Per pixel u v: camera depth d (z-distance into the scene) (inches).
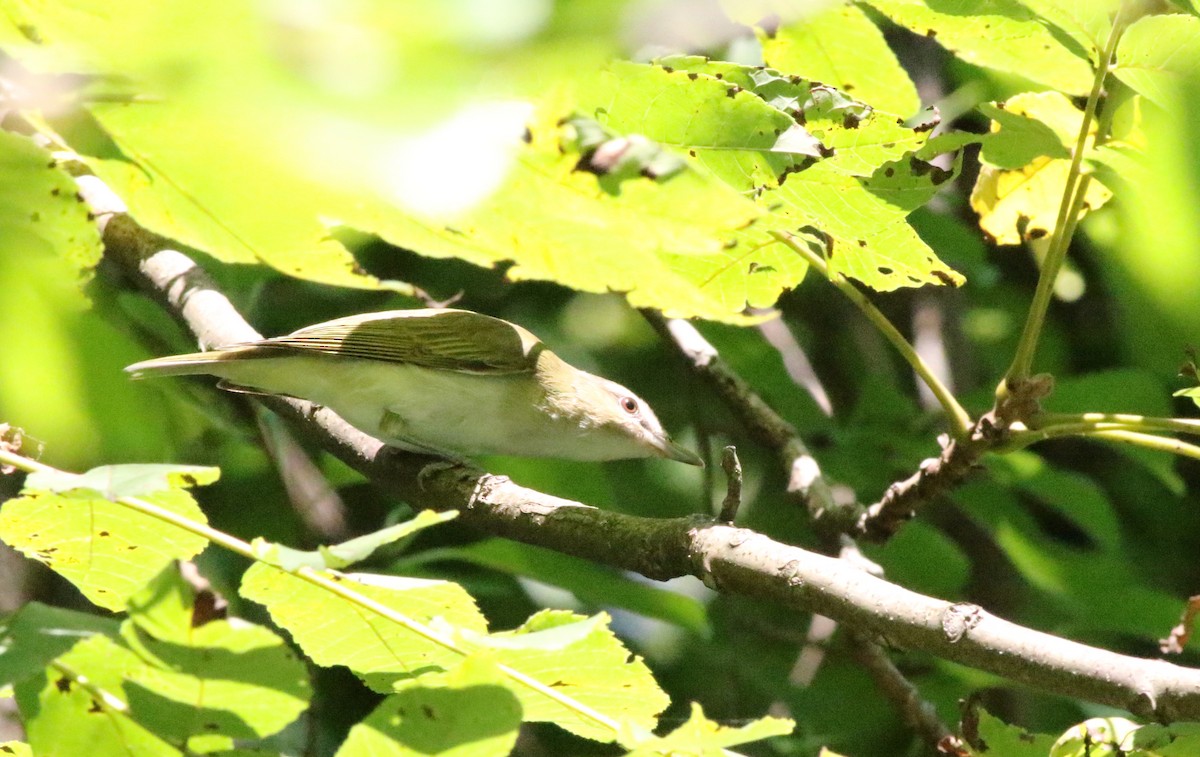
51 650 140.9
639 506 496.7
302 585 169.9
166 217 130.9
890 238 230.7
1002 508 435.5
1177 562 507.8
